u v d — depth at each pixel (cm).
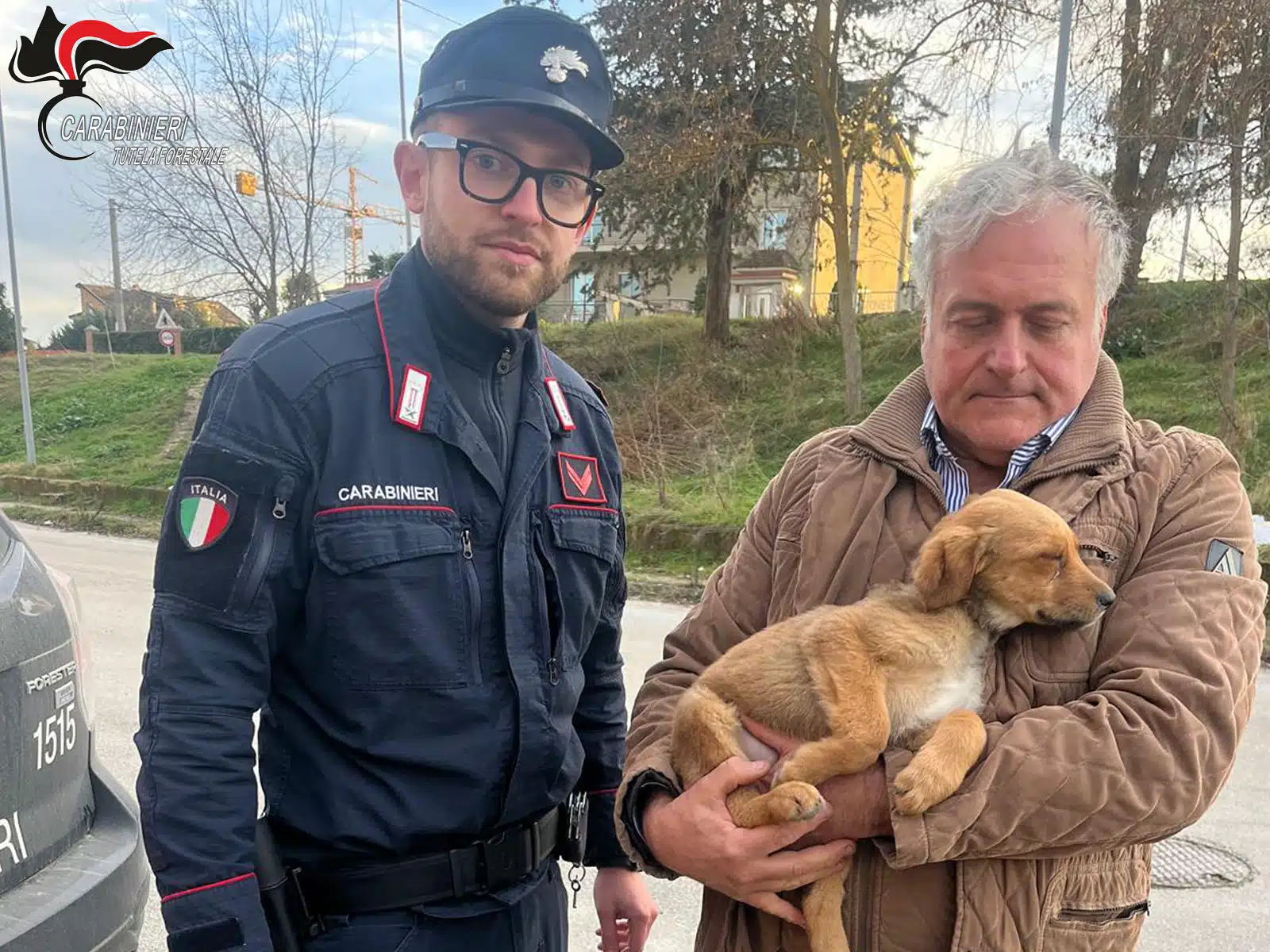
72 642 247
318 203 1677
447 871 176
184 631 159
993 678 182
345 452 170
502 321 190
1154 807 151
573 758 202
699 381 1738
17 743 216
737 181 1758
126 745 500
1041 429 193
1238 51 1014
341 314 182
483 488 183
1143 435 195
